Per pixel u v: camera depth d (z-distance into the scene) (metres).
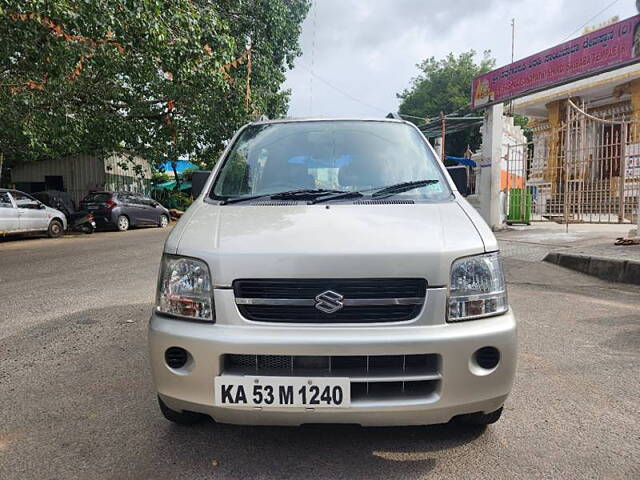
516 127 16.72
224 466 2.41
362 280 2.21
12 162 23.83
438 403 2.17
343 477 2.31
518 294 6.01
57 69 8.88
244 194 3.10
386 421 2.18
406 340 2.14
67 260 9.59
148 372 3.61
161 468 2.40
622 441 2.62
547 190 13.11
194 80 10.55
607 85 13.99
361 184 3.14
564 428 2.75
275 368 2.21
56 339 4.41
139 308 5.51
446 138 35.56
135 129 16.19
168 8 9.20
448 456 2.48
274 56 18.98
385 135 3.57
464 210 2.75
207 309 2.26
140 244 12.41
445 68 37.97
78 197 24.38
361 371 2.19
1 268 8.68
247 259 2.25
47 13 7.28
